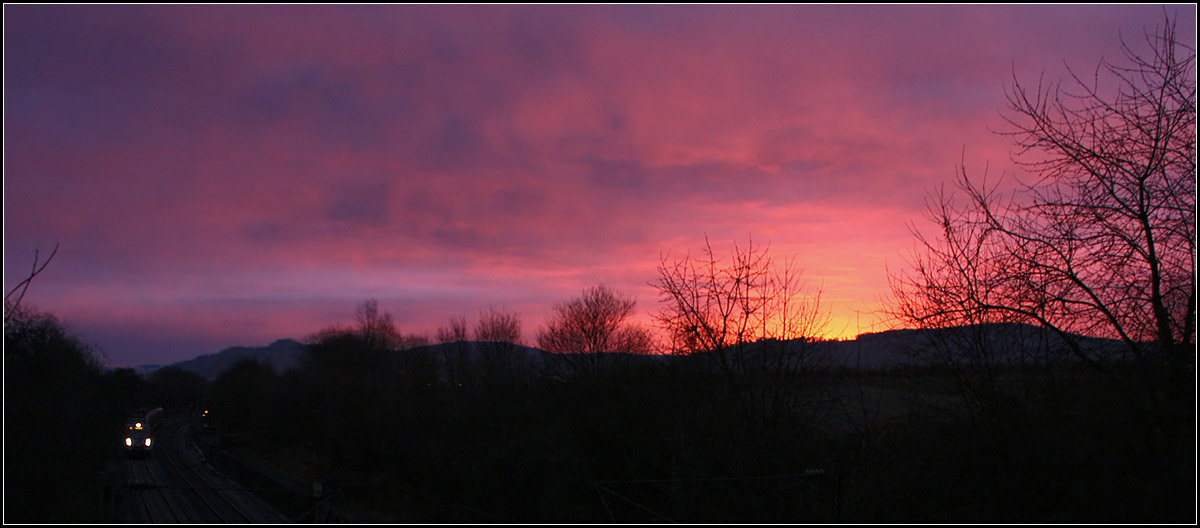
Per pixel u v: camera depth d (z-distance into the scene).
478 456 33.84
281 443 49.72
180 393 46.91
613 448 30.31
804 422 25.59
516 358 52.47
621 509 28.06
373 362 66.19
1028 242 17.88
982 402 19.14
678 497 26.41
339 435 48.50
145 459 37.88
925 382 21.14
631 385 32.16
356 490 37.69
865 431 23.00
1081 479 17.30
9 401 19.95
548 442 31.56
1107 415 16.78
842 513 21.23
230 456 44.97
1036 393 18.67
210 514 29.20
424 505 33.91
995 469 18.75
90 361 26.34
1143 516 15.72
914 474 20.48
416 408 45.28
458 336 62.91
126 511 26.45
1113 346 16.83
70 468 23.27
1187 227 15.93
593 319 50.34
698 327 26.41
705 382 27.00
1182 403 15.89
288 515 29.84
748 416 25.52
